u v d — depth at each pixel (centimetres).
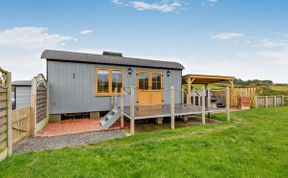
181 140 445
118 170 281
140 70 977
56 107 793
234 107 1316
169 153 354
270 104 1367
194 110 772
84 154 350
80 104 841
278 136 476
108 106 901
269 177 259
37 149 413
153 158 326
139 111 739
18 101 932
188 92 1009
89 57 888
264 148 381
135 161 315
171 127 650
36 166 288
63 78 808
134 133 580
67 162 306
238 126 625
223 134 503
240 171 277
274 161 314
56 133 581
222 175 263
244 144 409
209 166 292
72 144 453
